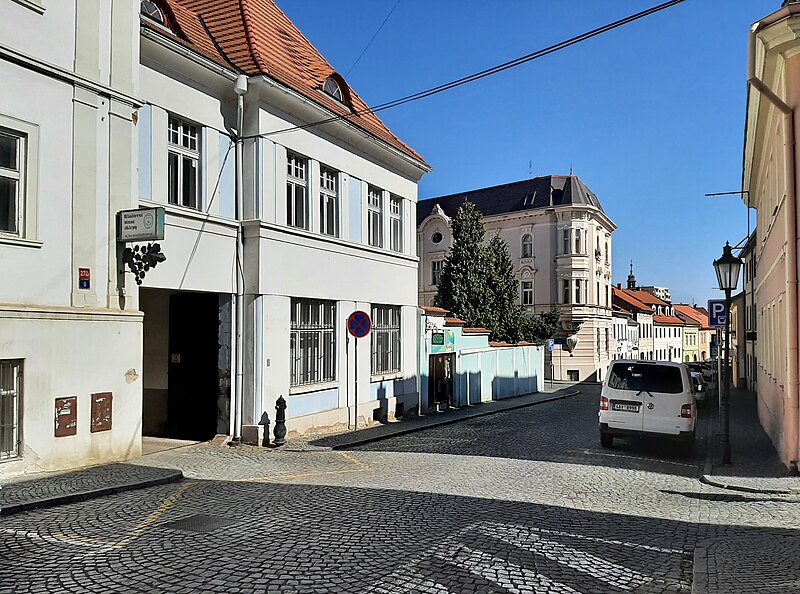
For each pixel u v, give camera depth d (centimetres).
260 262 1430
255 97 1434
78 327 1043
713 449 1497
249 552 622
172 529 705
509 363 3303
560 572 589
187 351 1534
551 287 5188
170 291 1429
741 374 4272
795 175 1104
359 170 1845
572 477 1093
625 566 618
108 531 698
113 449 1105
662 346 7869
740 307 4238
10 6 962
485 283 4194
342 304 1748
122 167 1136
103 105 1107
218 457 1238
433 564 596
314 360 1653
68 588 529
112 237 1113
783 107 1102
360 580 551
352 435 1612
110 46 1123
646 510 865
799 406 1112
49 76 1020
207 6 1733
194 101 1331
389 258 2006
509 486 994
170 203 1288
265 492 913
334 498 874
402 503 848
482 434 1720
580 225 5131
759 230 2161
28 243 977
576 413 2397
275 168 1487
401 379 2078
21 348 958
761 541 707
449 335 2519
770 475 1115
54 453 1006
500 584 551
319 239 1636
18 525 723
